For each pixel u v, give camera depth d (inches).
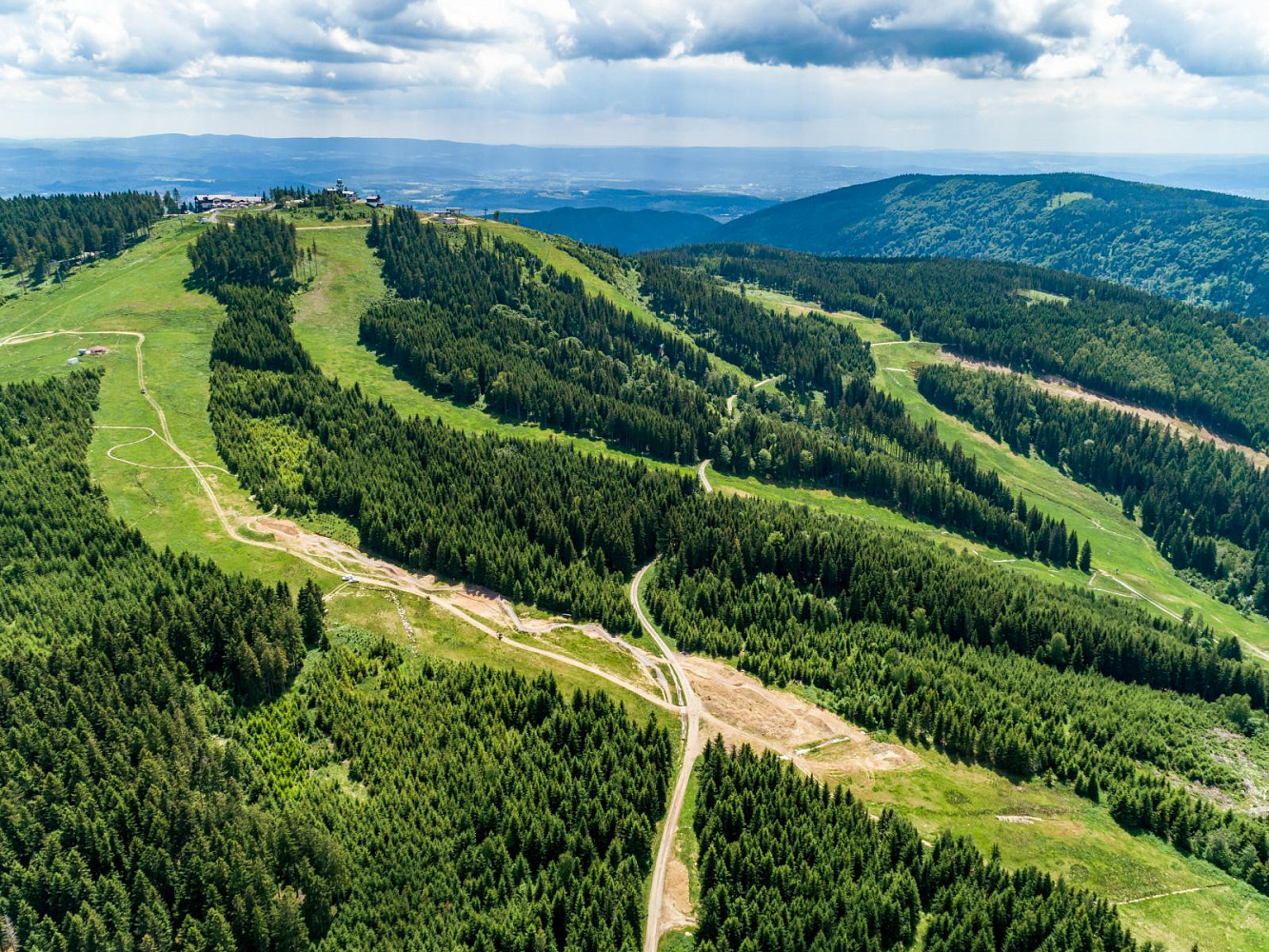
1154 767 4948.3
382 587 5615.2
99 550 5191.9
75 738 3531.0
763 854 3481.8
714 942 3152.1
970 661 5728.3
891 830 3710.6
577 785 3799.2
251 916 2965.1
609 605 5654.5
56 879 2935.5
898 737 4744.1
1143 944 3366.1
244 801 3494.1
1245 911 3740.2
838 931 3169.3
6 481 5708.7
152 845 3134.8
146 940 2834.6
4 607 4544.8
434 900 3257.9
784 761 4375.0
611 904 3235.7
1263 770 5128.0
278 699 4259.4
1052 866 3873.0
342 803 3602.4
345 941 3051.2
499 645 5206.7
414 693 4441.4
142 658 4089.6
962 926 3211.1
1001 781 4493.1
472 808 3624.5
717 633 5521.7
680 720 4633.4
